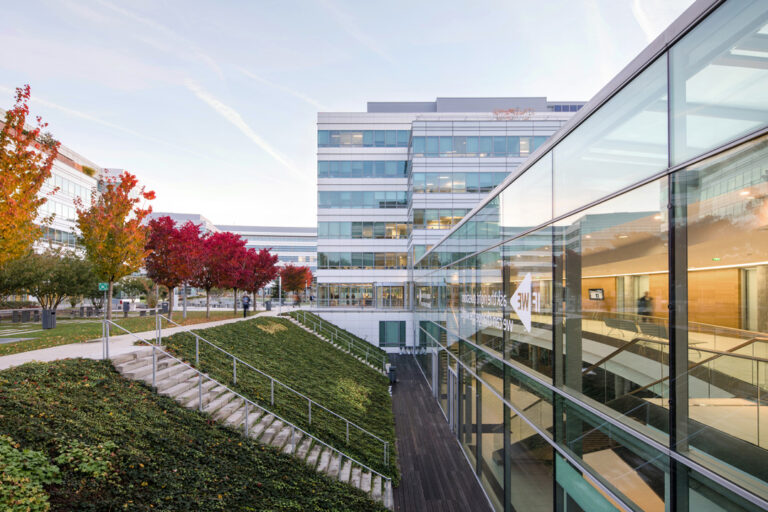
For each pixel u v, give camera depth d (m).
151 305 38.59
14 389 6.86
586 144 5.75
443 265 17.67
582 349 5.82
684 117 3.87
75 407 7.03
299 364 17.22
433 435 14.47
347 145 36.66
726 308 3.57
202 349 12.98
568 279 6.25
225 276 24.64
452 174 31.55
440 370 18.06
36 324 21.47
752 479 3.27
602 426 5.25
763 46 3.10
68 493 5.09
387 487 10.02
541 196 7.31
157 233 19.94
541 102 42.62
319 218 36.28
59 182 38.41
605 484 5.16
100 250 14.41
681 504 3.86
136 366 9.66
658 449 4.16
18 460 5.10
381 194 36.38
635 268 4.62
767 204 3.13
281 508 6.84
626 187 4.77
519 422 8.23
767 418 3.38
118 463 6.07
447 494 10.37
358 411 14.77
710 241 3.62
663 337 4.16
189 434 7.88
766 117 3.05
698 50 3.71
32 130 10.19
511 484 8.63
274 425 10.05
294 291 54.84
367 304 35.75
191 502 6.00
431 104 44.44
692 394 3.79
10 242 9.56
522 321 8.13
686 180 3.87
